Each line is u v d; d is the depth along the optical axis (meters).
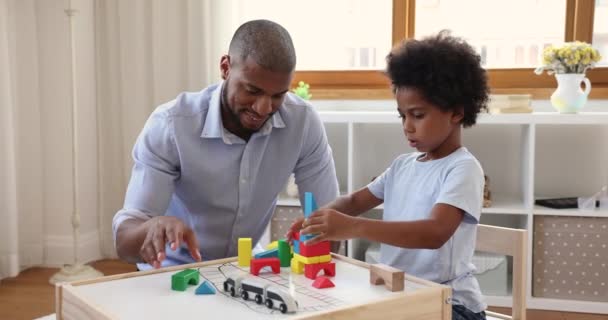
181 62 2.88
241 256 1.09
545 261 2.40
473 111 1.24
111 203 3.07
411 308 0.90
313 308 0.86
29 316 2.26
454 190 1.15
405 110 1.22
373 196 1.39
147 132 1.39
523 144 2.55
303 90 2.71
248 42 1.20
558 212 2.37
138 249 1.15
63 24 2.86
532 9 2.75
